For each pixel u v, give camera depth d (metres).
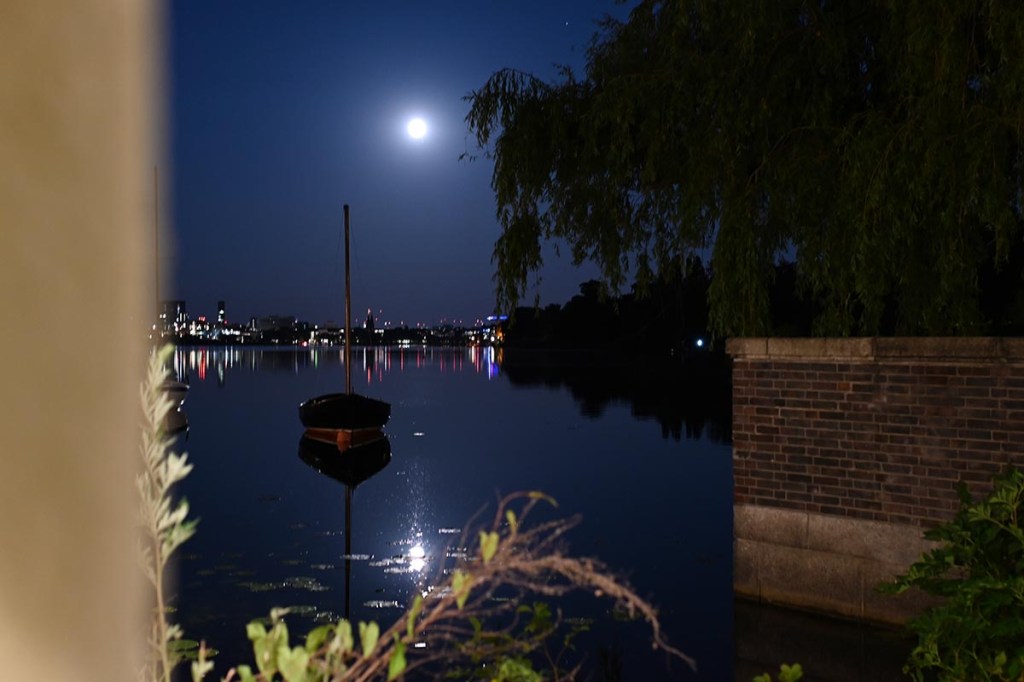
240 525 15.08
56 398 1.75
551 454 23.55
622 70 10.86
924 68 8.53
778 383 8.62
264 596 10.40
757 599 8.70
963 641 4.04
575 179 10.96
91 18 1.79
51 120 1.75
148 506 1.77
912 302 9.33
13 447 1.72
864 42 9.77
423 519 15.52
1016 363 7.41
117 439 1.79
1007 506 4.54
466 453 24.19
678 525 14.26
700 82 9.88
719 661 7.56
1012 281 13.36
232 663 7.85
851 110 9.87
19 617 1.71
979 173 8.41
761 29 9.46
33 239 1.74
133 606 1.82
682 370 64.44
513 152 10.68
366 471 21.59
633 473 20.06
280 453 25.50
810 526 8.40
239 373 82.19
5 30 1.70
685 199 9.80
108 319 1.81
